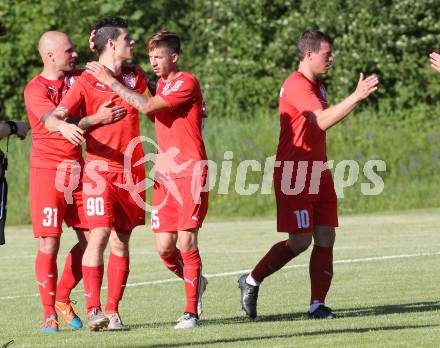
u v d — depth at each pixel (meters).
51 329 27.98
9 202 77.75
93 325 26.17
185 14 109.44
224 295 35.97
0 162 22.08
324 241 29.06
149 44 27.25
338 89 96.25
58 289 29.22
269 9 101.94
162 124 27.20
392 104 97.31
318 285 28.81
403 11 97.56
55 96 28.53
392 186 81.19
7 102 99.31
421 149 85.19
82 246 29.08
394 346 21.80
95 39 27.59
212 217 76.62
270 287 37.75
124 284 27.94
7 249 57.44
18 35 101.44
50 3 101.69
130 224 27.81
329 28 98.31
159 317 31.00
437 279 38.03
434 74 96.62
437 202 79.56
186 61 106.31
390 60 96.50
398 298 32.81
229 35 101.88
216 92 99.62
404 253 48.06
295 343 22.64
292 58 100.31
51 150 28.42
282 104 29.02
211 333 25.11
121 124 27.19
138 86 27.84
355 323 26.34
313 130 28.70
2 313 33.47
